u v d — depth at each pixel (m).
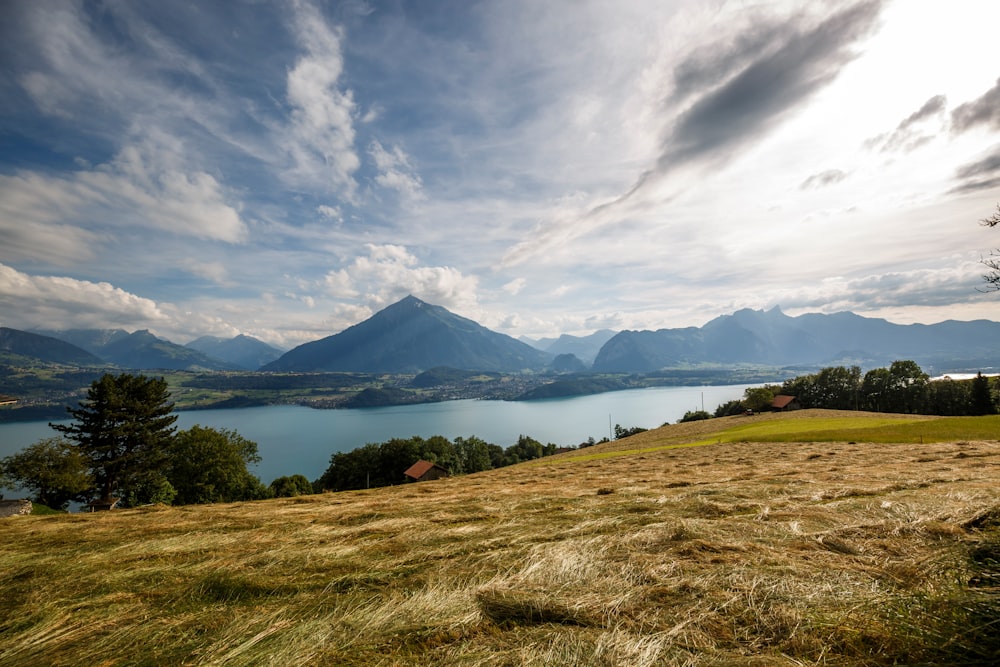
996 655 2.42
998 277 7.84
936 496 7.43
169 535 8.18
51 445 34.56
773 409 77.31
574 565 4.73
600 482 15.18
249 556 6.10
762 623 3.19
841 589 3.57
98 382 36.28
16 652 3.68
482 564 5.11
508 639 3.23
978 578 3.34
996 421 30.36
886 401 75.88
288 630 3.63
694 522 6.25
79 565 6.19
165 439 39.31
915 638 2.69
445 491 15.54
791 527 5.86
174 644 3.56
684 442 45.78
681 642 3.02
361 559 5.68
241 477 47.84
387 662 3.03
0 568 6.35
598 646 3.00
